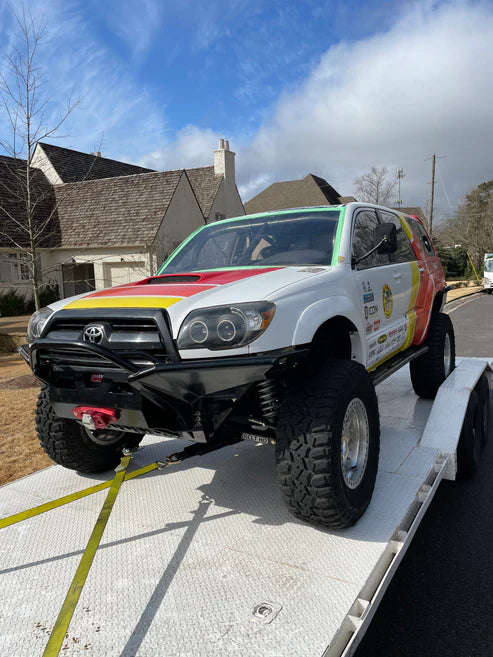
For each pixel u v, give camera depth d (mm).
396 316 4238
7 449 5477
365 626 2062
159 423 2811
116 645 1899
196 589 2195
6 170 19562
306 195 47375
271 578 2250
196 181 26609
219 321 2531
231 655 1827
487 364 5035
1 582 2311
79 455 3465
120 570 2357
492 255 36000
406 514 2775
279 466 2637
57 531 2730
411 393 5176
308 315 2781
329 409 2607
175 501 3031
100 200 22406
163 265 4215
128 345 2693
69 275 22797
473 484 4379
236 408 2828
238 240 4043
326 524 2631
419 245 5348
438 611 2814
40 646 1929
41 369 3033
